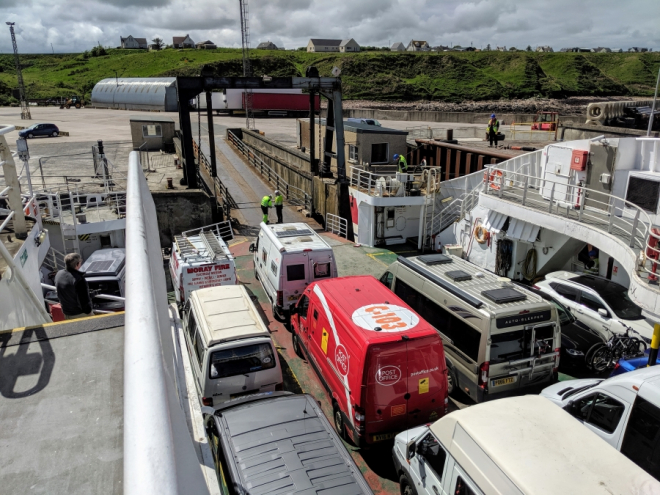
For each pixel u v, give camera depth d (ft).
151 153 118.32
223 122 184.34
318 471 20.21
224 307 33.58
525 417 19.48
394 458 25.89
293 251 44.37
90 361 12.36
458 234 66.95
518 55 351.67
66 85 361.71
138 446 2.62
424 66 342.64
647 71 360.48
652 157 44.32
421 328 28.19
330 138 92.84
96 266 49.34
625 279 48.96
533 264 56.90
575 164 49.01
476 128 135.95
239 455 21.02
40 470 8.97
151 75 359.87
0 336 13.34
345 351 29.04
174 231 76.69
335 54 383.04
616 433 24.67
